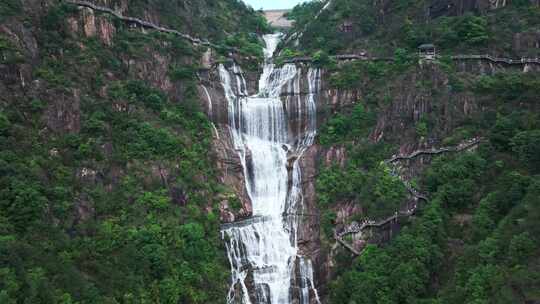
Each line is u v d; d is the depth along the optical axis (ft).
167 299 189.57
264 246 244.01
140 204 209.87
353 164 254.06
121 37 266.36
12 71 202.28
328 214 241.96
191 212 226.58
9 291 143.43
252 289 227.81
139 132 234.17
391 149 251.80
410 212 222.48
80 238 183.42
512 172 197.47
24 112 200.54
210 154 259.19
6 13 213.46
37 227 169.99
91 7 257.55
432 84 260.62
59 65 225.35
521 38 266.57
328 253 232.94
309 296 229.86
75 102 219.41
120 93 241.35
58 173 193.57
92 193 200.54
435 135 244.83
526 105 228.63
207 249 218.59
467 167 215.31
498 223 188.24
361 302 195.62
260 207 263.70
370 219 228.22
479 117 239.30
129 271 185.06
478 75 259.80
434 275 192.75
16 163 179.73
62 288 159.22
